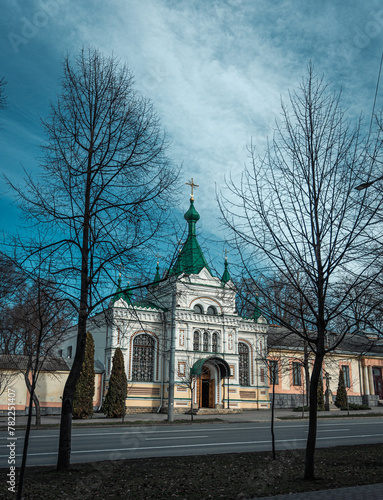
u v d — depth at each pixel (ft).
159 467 37.81
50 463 41.93
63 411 35.81
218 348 133.39
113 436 65.82
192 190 140.77
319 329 34.86
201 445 56.03
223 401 128.47
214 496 28.19
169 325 128.77
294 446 55.57
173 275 40.19
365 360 161.99
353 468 37.83
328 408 136.67
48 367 113.09
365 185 34.14
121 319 46.80
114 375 110.32
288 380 144.87
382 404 159.74
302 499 26.86
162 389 125.49
